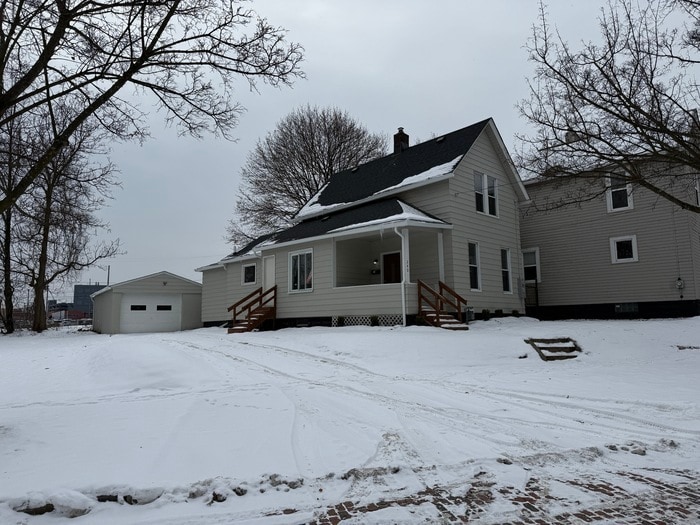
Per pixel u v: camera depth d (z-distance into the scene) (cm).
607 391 802
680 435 568
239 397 746
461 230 1719
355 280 1836
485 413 669
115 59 645
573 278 2097
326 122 3278
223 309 2603
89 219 2481
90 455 469
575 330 1462
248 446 505
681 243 1820
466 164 1791
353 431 567
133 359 1103
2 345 1842
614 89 945
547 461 477
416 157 1975
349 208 2016
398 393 798
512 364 1144
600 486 415
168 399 742
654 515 358
